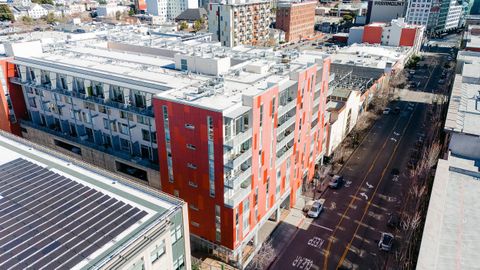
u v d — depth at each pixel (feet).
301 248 190.60
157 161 207.10
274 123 175.11
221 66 206.39
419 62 567.18
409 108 378.94
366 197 231.30
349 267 177.99
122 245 106.01
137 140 211.41
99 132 227.61
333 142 274.98
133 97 203.51
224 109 144.87
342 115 282.15
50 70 228.02
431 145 253.03
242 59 233.35
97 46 293.84
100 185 138.10
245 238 176.35
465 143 165.58
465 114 185.88
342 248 190.08
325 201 228.02
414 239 158.81
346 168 264.93
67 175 145.07
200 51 245.86
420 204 186.60
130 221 116.47
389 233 197.67
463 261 105.50
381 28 555.69
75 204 125.29
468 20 603.26
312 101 213.25
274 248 190.49
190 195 172.45
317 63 216.33
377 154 284.82
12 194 130.72
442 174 140.77
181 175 171.01
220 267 175.73
